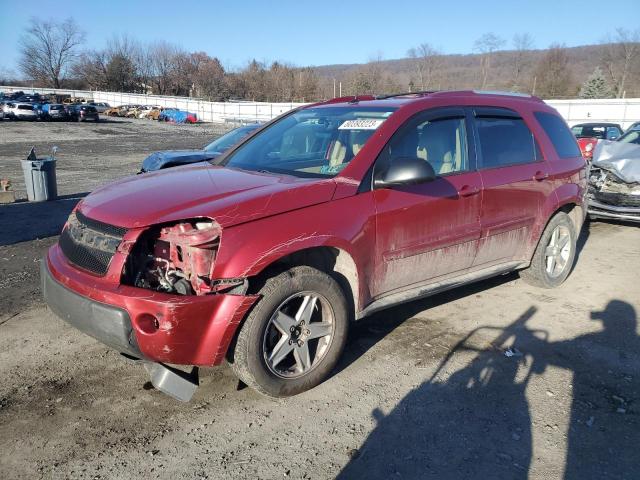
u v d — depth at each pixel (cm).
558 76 5978
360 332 438
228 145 940
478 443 300
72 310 315
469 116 453
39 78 10000
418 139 408
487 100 480
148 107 5900
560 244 545
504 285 559
